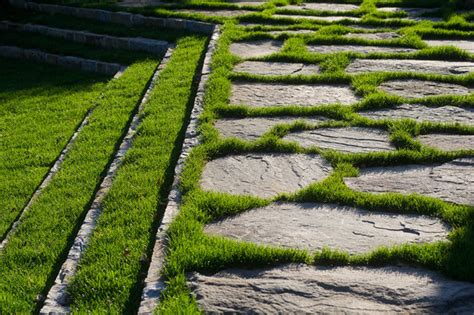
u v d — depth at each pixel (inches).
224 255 150.7
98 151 257.6
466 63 295.6
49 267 182.2
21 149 290.0
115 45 428.8
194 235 160.6
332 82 281.9
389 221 167.0
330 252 150.8
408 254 148.3
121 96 323.3
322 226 166.1
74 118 327.0
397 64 297.9
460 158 200.1
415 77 277.1
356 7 448.5
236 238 162.6
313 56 312.7
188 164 202.4
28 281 175.2
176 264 147.5
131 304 147.3
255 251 151.5
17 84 398.9
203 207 175.6
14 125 324.2
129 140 247.1
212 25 405.7
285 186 189.9
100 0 523.5
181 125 249.1
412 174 193.2
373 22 384.5
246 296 137.6
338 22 392.5
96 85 383.9
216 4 460.4
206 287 141.1
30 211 216.2
